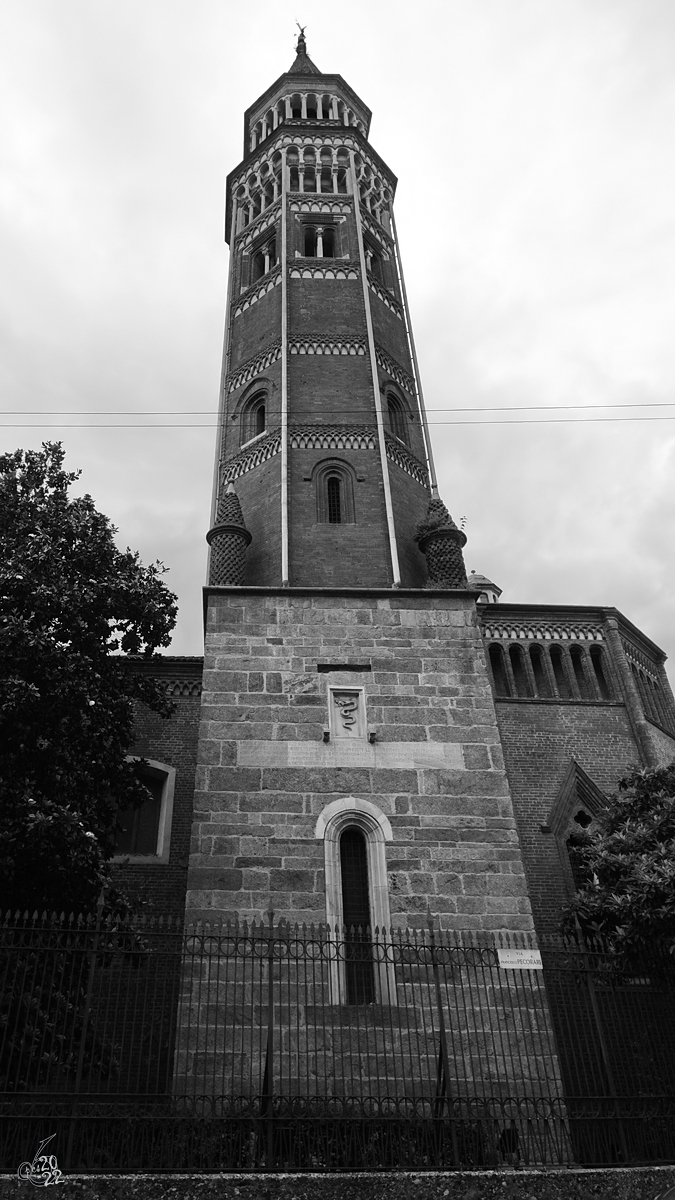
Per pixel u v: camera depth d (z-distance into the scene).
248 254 35.09
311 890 18.94
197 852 19.09
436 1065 17.28
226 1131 14.41
